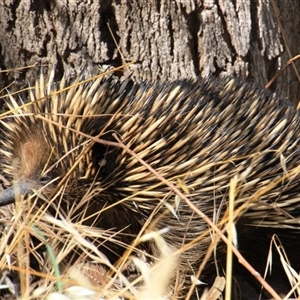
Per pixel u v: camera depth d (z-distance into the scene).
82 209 7.43
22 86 8.38
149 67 8.46
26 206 7.01
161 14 8.36
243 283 8.42
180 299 7.42
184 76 8.53
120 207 7.45
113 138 7.06
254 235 7.88
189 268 7.23
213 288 6.91
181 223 7.12
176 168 6.99
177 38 8.45
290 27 9.70
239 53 8.70
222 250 7.30
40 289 5.36
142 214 7.28
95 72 8.33
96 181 7.22
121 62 8.44
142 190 7.12
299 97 10.02
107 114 6.84
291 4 9.63
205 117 7.10
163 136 7.02
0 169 8.06
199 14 8.52
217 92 7.47
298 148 7.43
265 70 9.12
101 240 7.50
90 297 5.71
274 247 8.03
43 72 8.33
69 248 6.57
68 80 7.45
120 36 8.36
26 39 8.24
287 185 7.18
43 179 7.14
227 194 7.07
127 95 7.13
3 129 7.98
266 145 7.24
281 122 7.35
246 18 8.68
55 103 7.07
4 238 6.64
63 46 8.27
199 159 6.98
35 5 8.16
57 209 6.71
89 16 8.23
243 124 7.20
